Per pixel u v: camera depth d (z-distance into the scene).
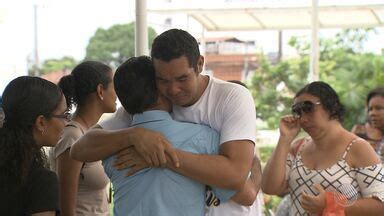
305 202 3.44
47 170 2.79
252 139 2.75
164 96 2.80
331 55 16.78
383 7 9.63
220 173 2.65
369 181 3.45
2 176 2.73
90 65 3.88
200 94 2.80
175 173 2.69
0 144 2.75
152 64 2.74
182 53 2.58
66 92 3.82
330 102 3.59
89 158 2.80
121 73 2.76
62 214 3.56
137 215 2.70
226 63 22.28
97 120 3.90
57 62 25.66
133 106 2.76
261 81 16.52
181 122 2.77
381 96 5.16
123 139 2.71
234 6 9.86
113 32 23.69
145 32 5.41
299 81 16.30
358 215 3.38
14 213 2.71
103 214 3.80
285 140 3.72
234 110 2.74
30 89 2.83
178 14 10.06
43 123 2.86
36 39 24.09
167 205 2.68
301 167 3.65
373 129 5.32
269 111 15.74
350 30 17.33
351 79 14.88
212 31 11.92
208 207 2.83
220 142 2.75
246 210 2.96
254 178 3.22
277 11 9.92
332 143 3.58
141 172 2.71
